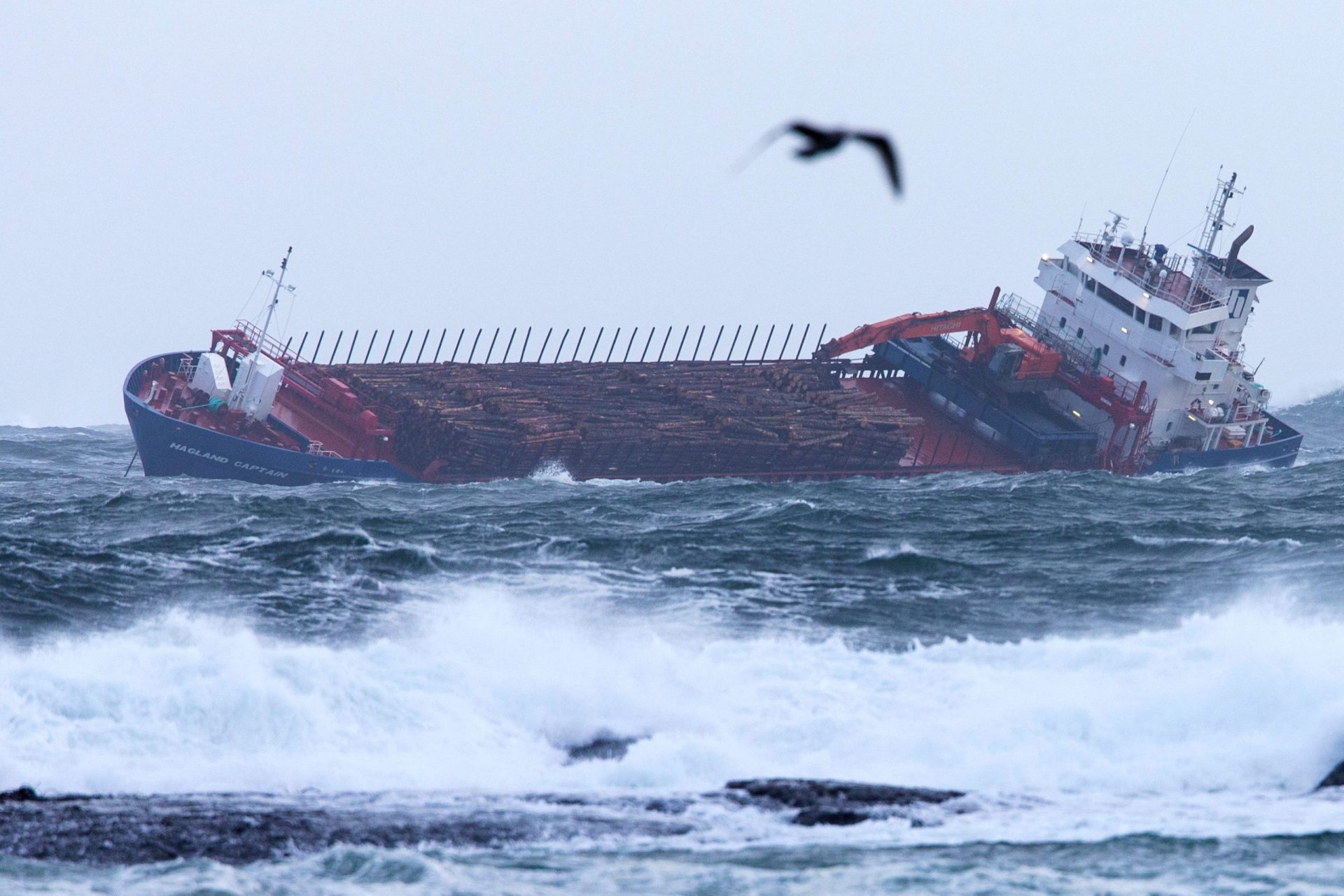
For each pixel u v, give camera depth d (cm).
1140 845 10375
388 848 10000
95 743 11569
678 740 12381
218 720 11944
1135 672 13612
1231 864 10062
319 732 12050
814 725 12775
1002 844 10400
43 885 9269
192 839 9994
